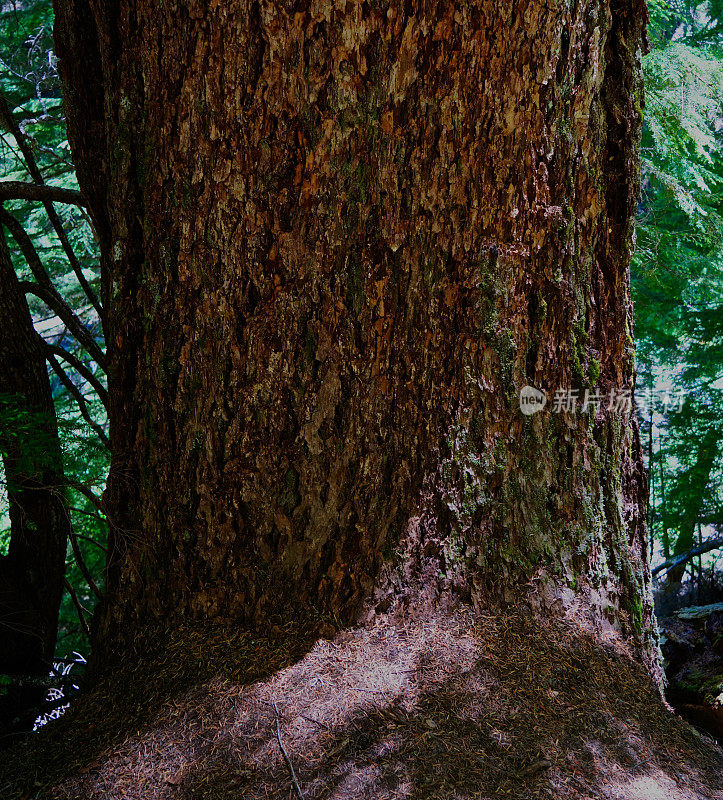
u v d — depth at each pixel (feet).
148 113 7.47
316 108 7.02
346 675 6.82
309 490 7.47
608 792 5.97
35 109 21.09
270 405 7.47
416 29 6.81
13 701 12.25
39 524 12.37
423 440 7.41
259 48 6.95
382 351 7.36
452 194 7.18
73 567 21.97
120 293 7.98
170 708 6.83
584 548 7.79
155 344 7.82
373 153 7.11
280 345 7.41
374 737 6.25
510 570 7.48
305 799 5.77
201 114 7.20
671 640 10.21
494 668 6.90
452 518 7.42
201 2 7.00
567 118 7.29
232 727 6.48
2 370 11.91
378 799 5.71
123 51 7.55
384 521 7.43
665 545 20.38
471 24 6.83
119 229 7.86
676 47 16.44
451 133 7.08
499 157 7.13
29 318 12.61
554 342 7.59
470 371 7.38
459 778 5.88
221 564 7.62
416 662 6.92
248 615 7.48
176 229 7.52
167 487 7.86
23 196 12.26
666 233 18.31
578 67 7.21
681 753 6.82
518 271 7.34
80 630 20.18
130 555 8.05
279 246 7.30
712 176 17.72
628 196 7.93
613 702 7.04
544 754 6.17
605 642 7.66
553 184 7.36
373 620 7.30
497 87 6.99
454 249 7.26
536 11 6.82
